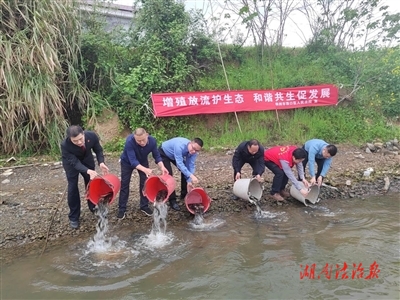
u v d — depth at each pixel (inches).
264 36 461.1
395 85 429.4
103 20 385.1
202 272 159.9
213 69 416.2
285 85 408.8
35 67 301.3
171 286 149.4
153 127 349.4
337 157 320.8
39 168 288.8
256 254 175.8
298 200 240.4
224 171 285.4
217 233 198.8
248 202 237.8
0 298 140.9
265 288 147.7
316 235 195.6
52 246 183.8
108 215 214.4
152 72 351.3
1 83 292.4
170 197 222.1
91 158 192.4
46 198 232.8
